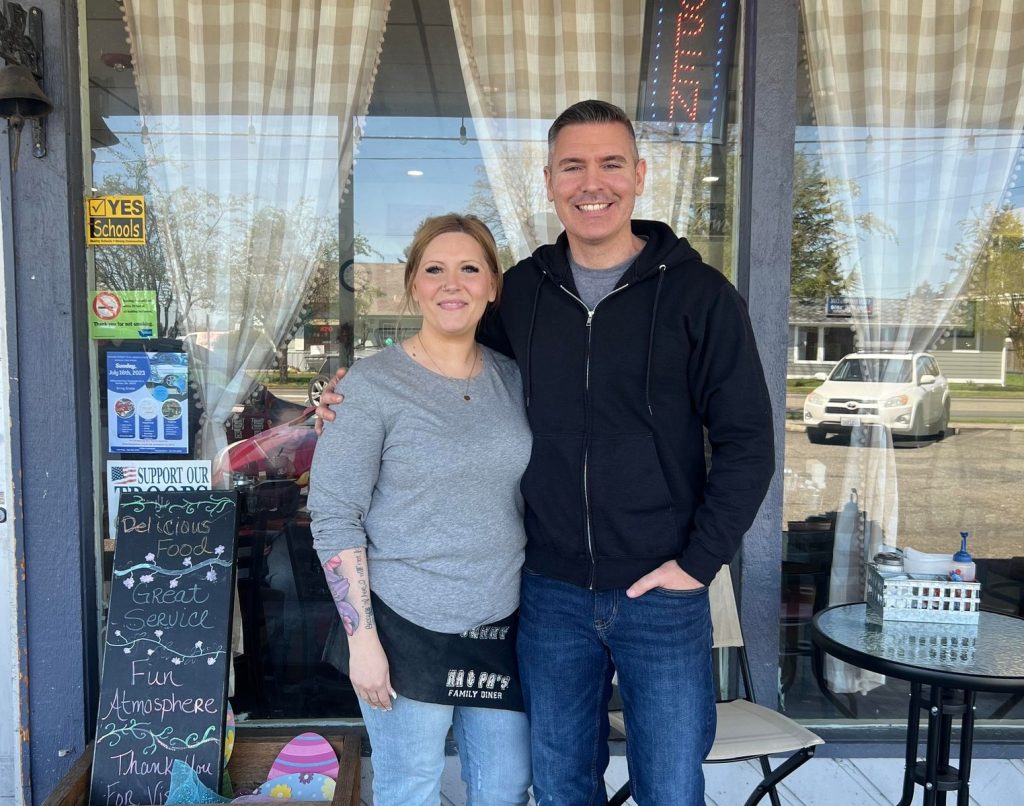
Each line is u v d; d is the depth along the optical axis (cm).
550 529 156
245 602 232
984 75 237
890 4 232
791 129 216
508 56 229
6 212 203
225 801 187
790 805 226
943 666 159
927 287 240
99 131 219
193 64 222
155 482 227
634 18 229
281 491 232
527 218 232
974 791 227
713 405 151
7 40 188
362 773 221
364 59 227
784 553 239
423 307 157
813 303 237
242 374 229
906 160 237
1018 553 251
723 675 235
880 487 242
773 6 213
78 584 212
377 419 151
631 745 161
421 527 152
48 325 207
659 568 152
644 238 172
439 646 154
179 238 224
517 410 161
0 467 209
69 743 214
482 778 165
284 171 228
